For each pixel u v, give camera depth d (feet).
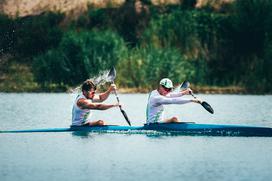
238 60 268.82
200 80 249.34
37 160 79.00
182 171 72.49
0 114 142.00
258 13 273.33
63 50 249.14
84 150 86.69
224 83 256.32
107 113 148.97
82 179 68.03
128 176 69.62
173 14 273.33
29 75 266.16
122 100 194.49
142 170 73.00
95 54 245.45
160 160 79.36
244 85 252.21
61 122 124.16
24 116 137.39
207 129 102.47
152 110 103.91
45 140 96.27
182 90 106.01
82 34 252.01
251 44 272.72
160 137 99.91
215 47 271.28
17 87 252.62
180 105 179.42
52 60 248.52
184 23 269.85
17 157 81.10
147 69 240.94
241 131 102.12
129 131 103.91
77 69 246.68
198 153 84.53
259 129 102.12
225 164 77.00
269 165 76.38
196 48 268.00
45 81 249.55
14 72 267.80
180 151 86.28
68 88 246.68
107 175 70.13
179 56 246.06
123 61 244.22
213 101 192.85
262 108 164.04
